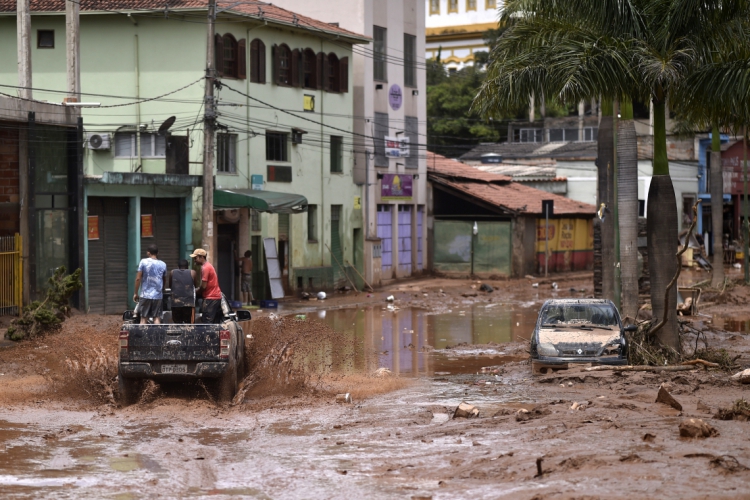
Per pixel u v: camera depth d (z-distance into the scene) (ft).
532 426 52.75
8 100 105.81
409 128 204.03
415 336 106.93
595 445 46.73
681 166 264.52
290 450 48.26
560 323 79.36
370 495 39.34
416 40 207.21
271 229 153.99
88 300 119.44
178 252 132.87
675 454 44.16
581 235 233.96
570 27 83.56
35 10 144.05
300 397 64.80
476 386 70.44
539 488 39.22
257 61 152.56
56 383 68.08
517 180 256.32
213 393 61.62
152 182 124.57
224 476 42.93
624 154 93.71
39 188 112.16
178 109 142.20
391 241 197.57
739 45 79.92
